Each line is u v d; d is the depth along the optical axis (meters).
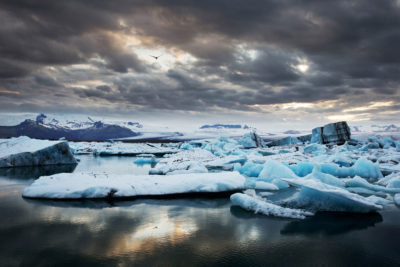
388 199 8.30
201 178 9.40
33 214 6.54
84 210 6.94
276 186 10.18
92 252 4.42
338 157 16.98
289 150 25.91
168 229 5.59
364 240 5.02
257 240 5.01
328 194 6.98
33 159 17.78
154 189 8.63
